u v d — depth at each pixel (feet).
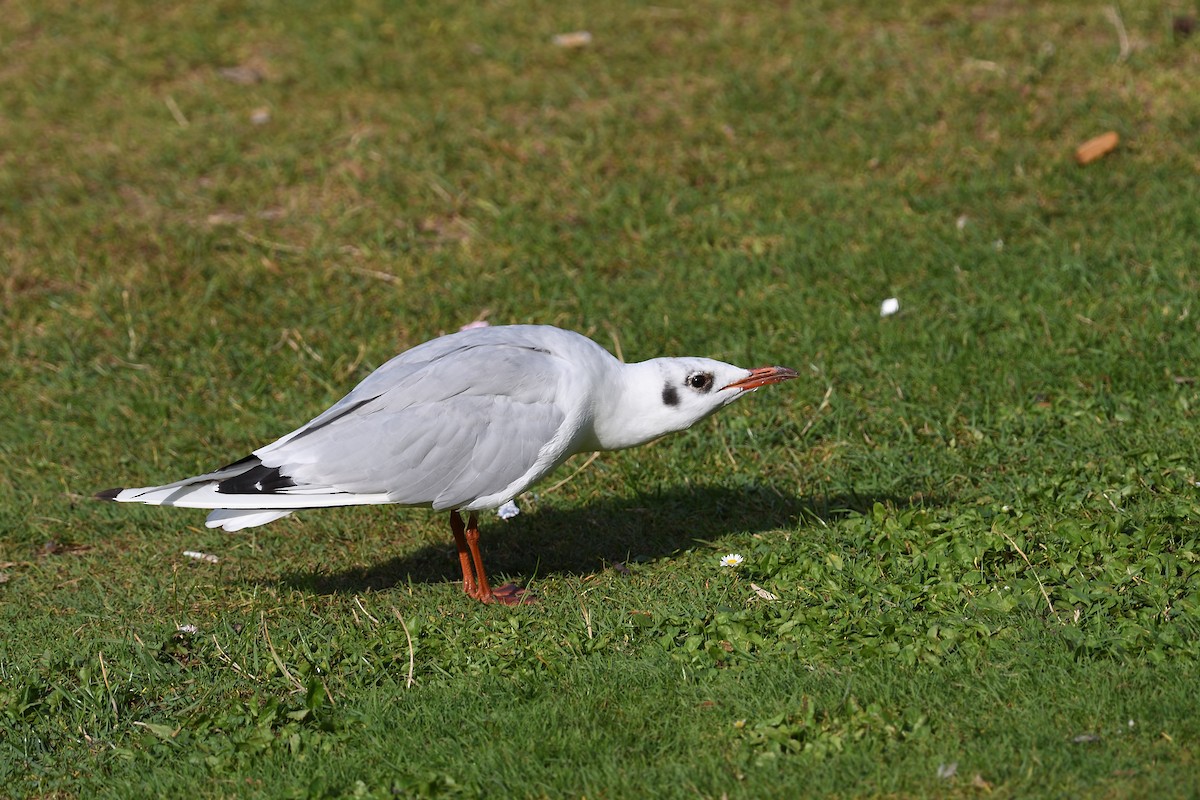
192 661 30.04
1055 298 44.27
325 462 30.48
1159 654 26.30
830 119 55.26
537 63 61.16
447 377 30.96
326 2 67.31
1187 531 31.35
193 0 68.95
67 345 45.96
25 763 26.76
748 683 26.99
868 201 50.55
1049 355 41.16
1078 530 31.35
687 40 61.87
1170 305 42.78
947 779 23.36
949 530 32.12
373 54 62.69
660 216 50.67
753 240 49.39
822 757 24.32
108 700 28.40
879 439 38.65
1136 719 24.52
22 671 29.63
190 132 57.62
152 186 54.13
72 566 35.47
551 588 32.76
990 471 36.50
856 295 45.68
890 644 27.45
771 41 60.95
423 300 47.32
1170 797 22.29
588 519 36.29
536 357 31.50
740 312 45.47
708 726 25.89
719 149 54.08
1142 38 58.54
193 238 50.60
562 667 28.27
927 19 62.03
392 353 44.78
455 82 60.08
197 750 26.78
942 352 42.06
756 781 23.90
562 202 51.98
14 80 62.59
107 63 63.57
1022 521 31.99
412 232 50.55
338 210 52.16
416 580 33.96
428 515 37.24
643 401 32.40
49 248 50.62
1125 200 49.24
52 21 67.56
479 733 26.16
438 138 55.31
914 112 54.85
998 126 53.83
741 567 32.04
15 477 39.88
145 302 47.96
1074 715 24.88
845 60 58.95
